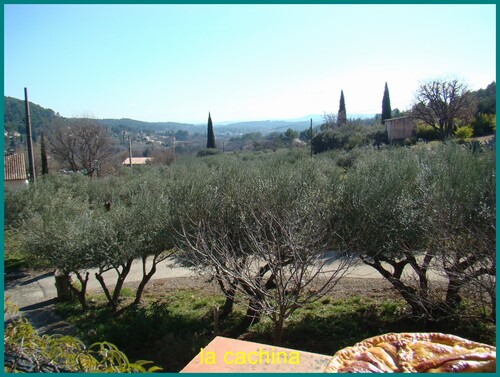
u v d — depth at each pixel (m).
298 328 7.33
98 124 32.97
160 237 8.60
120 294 10.12
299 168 9.09
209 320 8.20
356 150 17.75
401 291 6.81
